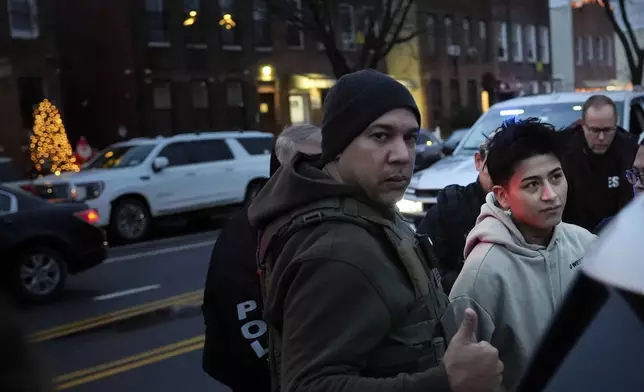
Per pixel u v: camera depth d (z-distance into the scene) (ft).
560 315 4.09
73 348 19.67
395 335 5.47
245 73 80.84
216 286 8.40
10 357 3.29
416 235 6.68
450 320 6.11
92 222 27.99
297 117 86.63
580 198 12.45
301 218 5.87
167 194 43.32
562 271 7.79
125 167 42.88
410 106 6.04
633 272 3.55
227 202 46.09
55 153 63.41
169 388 16.25
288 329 5.46
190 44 76.89
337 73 62.08
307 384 5.16
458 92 108.99
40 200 27.14
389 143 5.95
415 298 5.66
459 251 11.10
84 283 29.43
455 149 25.14
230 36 79.87
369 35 63.26
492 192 8.34
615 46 140.87
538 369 4.13
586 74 135.95
